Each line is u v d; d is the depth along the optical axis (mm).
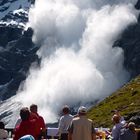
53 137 45781
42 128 35469
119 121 38625
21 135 31016
